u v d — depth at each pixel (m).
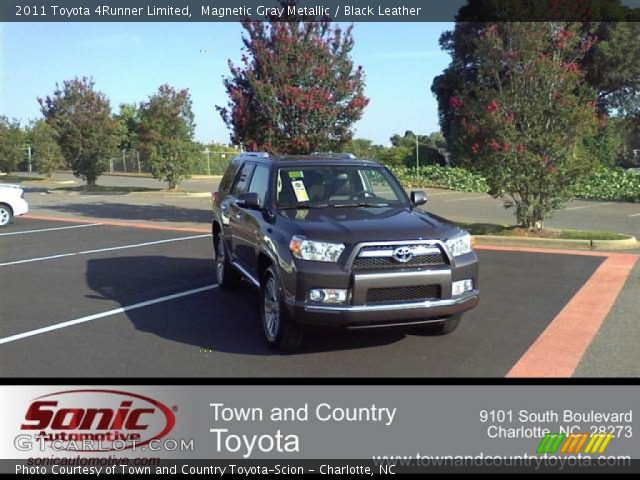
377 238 5.56
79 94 32.09
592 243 12.17
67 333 6.82
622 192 24.34
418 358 5.88
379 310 5.46
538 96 13.00
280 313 5.80
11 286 9.27
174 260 11.37
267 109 15.46
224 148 53.56
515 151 13.06
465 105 14.08
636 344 6.21
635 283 8.95
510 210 20.48
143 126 30.00
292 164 7.18
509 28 13.21
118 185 37.22
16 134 46.09
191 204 24.28
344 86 15.64
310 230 5.73
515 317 7.21
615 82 38.28
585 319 7.12
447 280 5.62
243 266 7.51
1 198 16.97
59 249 12.83
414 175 33.94
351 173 7.22
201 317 7.43
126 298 8.44
